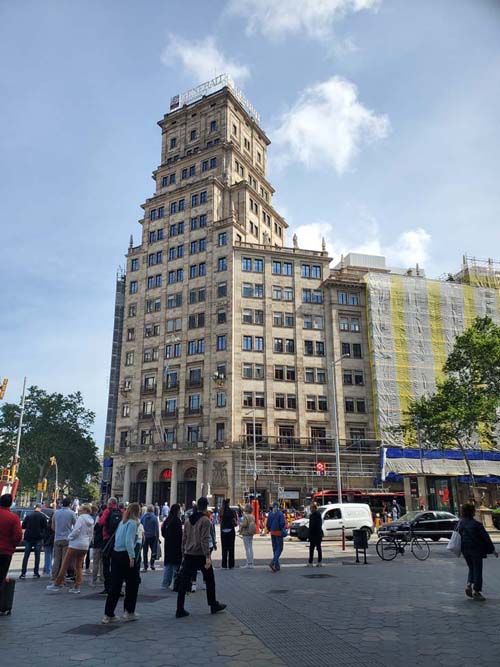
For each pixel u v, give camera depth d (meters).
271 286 63.50
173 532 13.31
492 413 45.06
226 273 63.44
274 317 62.41
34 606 10.84
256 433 57.69
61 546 14.19
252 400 58.66
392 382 59.59
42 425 79.75
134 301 70.06
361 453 56.84
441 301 63.69
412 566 17.73
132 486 61.41
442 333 62.47
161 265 69.19
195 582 12.61
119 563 9.27
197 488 55.62
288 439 57.66
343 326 63.25
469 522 11.62
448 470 56.41
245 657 6.97
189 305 65.19
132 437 63.44
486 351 44.72
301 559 20.72
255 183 77.88
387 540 20.27
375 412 59.16
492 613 9.77
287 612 9.97
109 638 8.02
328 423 59.38
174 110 81.62
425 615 9.62
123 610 10.39
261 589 12.90
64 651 7.27
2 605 9.88
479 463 57.41
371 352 61.34
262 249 64.62
